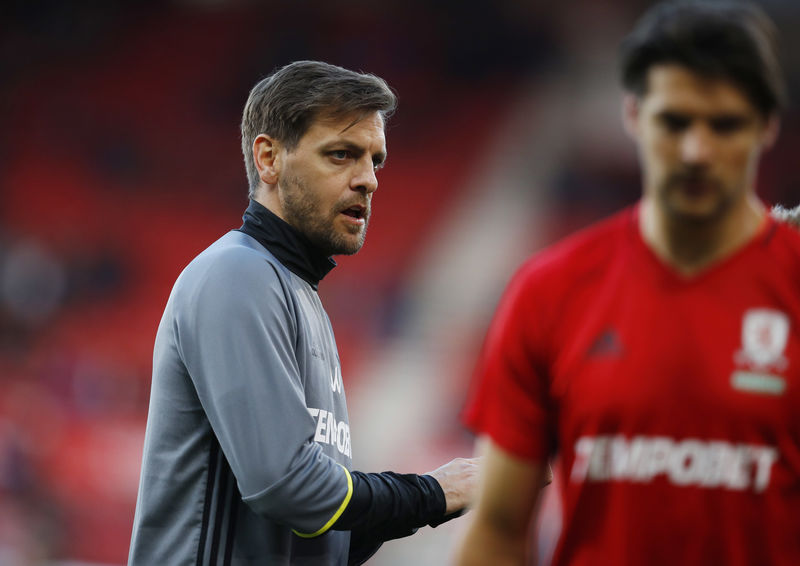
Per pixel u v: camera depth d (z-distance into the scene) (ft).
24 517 156.56
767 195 240.32
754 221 16.16
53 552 155.94
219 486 22.35
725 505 15.19
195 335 22.03
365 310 214.90
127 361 204.33
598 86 256.32
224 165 243.60
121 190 237.86
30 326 207.10
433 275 222.89
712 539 15.24
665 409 15.38
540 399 16.74
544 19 263.08
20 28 261.65
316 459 21.59
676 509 15.34
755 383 15.17
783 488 15.16
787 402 15.14
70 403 188.55
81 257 223.51
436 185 241.96
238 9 266.98
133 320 213.66
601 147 251.39
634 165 249.14
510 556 17.39
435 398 194.39
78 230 229.25
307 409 21.93
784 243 15.89
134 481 171.42
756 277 15.65
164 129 248.11
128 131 246.88
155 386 23.36
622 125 252.42
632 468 15.55
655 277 15.93
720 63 14.56
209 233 233.35
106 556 160.25
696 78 14.71
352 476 22.25
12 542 151.94
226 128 250.16
